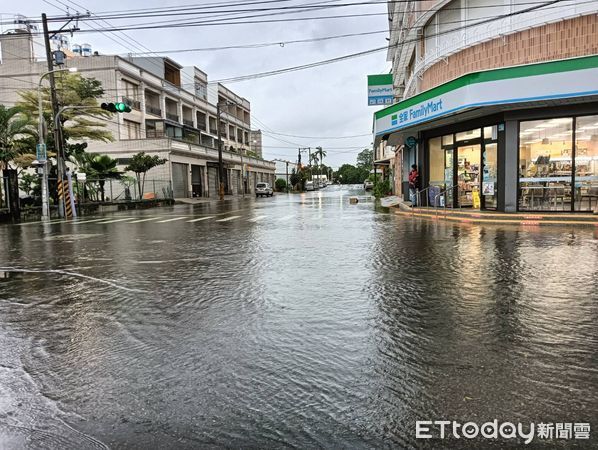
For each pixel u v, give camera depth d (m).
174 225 17.09
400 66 29.61
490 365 3.72
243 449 2.66
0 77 40.09
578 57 13.53
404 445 2.68
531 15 15.69
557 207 15.17
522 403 3.12
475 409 3.06
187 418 3.02
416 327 4.68
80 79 29.78
